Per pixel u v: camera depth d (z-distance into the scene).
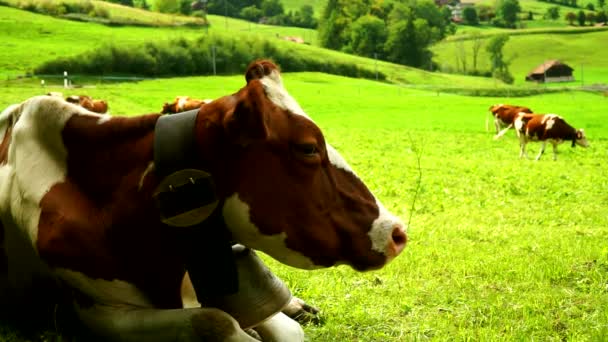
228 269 2.10
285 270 3.53
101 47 41.69
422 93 38.50
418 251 4.10
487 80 66.06
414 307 2.95
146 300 2.22
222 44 47.69
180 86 34.12
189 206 2.05
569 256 4.01
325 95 32.53
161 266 2.19
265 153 2.04
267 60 2.16
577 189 7.98
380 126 19.70
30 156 2.36
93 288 2.18
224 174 2.05
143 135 2.21
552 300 3.07
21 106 2.52
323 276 3.42
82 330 2.35
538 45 82.19
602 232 5.09
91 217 2.22
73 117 2.34
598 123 21.19
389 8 78.19
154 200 2.13
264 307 2.18
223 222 2.09
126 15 63.00
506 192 7.56
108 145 2.26
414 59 72.69
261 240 2.07
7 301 2.53
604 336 2.58
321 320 2.73
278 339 2.28
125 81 37.19
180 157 2.07
